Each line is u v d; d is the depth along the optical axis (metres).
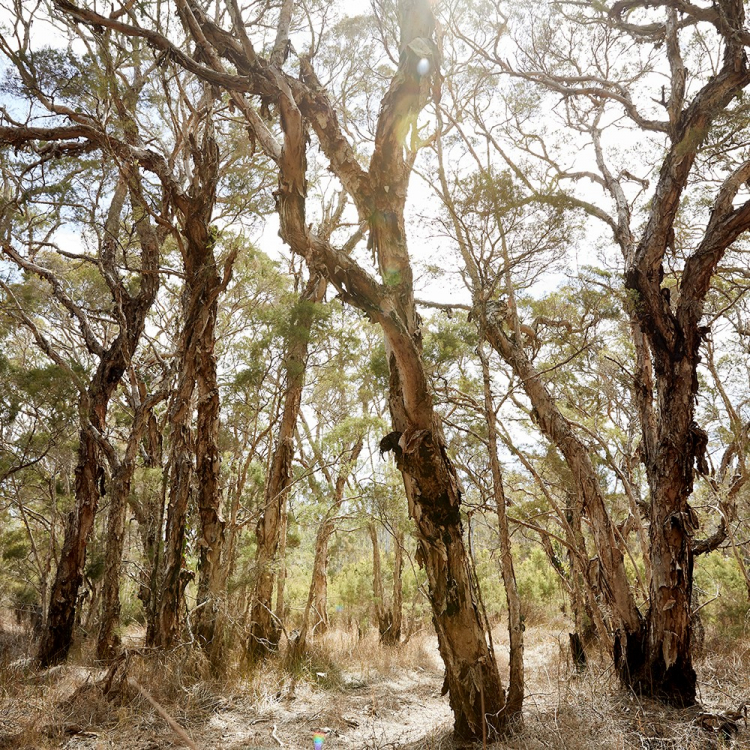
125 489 10.42
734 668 8.73
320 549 13.85
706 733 6.10
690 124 8.09
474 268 7.82
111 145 9.75
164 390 11.13
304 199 6.77
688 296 8.16
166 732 6.59
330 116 7.34
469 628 6.57
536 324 11.20
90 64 9.51
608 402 12.38
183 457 9.31
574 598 10.30
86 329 12.23
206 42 8.12
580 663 9.59
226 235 11.34
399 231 7.21
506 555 6.90
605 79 10.88
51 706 7.04
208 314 9.72
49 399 11.27
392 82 6.97
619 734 6.05
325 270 6.74
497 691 6.53
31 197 10.60
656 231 8.44
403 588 17.17
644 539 10.27
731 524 10.19
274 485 11.26
